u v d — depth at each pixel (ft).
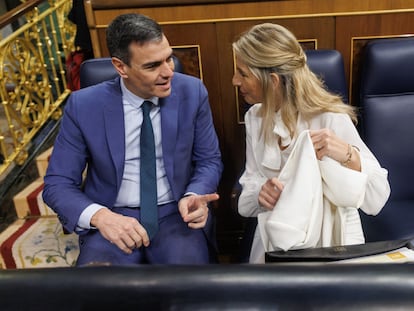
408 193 5.50
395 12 5.44
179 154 4.64
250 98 4.37
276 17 5.56
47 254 6.72
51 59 9.98
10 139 9.30
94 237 4.51
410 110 5.32
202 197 4.27
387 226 4.97
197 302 1.04
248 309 1.03
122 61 4.10
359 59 5.76
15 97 8.29
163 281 1.06
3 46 7.77
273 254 3.10
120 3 5.57
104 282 1.06
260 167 4.58
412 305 1.00
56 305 1.05
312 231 3.35
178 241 4.52
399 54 5.10
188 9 5.58
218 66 5.88
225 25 5.65
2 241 7.02
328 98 4.09
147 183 4.56
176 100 4.59
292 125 4.13
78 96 4.49
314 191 3.37
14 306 1.05
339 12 5.48
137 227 4.10
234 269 1.08
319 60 5.07
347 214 3.86
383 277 1.03
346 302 1.01
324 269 1.07
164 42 4.06
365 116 5.38
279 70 3.95
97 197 4.68
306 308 1.02
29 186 8.09
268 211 3.80
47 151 8.80
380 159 5.41
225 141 6.34
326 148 3.48
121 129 4.45
